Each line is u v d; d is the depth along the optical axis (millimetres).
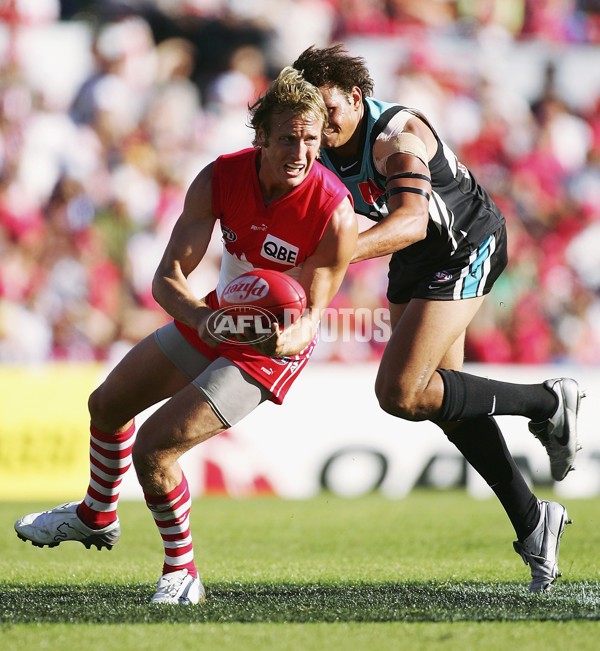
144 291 37250
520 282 39969
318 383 30281
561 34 46812
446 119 43594
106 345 36281
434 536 20172
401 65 44219
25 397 29156
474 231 14039
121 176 38844
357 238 11812
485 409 13516
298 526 21812
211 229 11953
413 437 30484
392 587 13555
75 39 41531
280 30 44281
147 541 19562
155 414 11703
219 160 11820
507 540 19562
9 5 41281
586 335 40250
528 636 9812
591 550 18016
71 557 17406
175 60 42812
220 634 9875
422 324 13586
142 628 10180
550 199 42812
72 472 29266
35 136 39375
